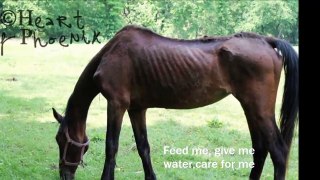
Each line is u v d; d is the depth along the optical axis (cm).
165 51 362
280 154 343
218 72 353
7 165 457
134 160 502
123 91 369
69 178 399
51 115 699
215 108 796
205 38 366
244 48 347
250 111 350
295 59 347
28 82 920
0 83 895
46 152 518
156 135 607
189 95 362
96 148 539
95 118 697
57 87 890
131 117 391
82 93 388
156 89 366
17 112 706
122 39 371
